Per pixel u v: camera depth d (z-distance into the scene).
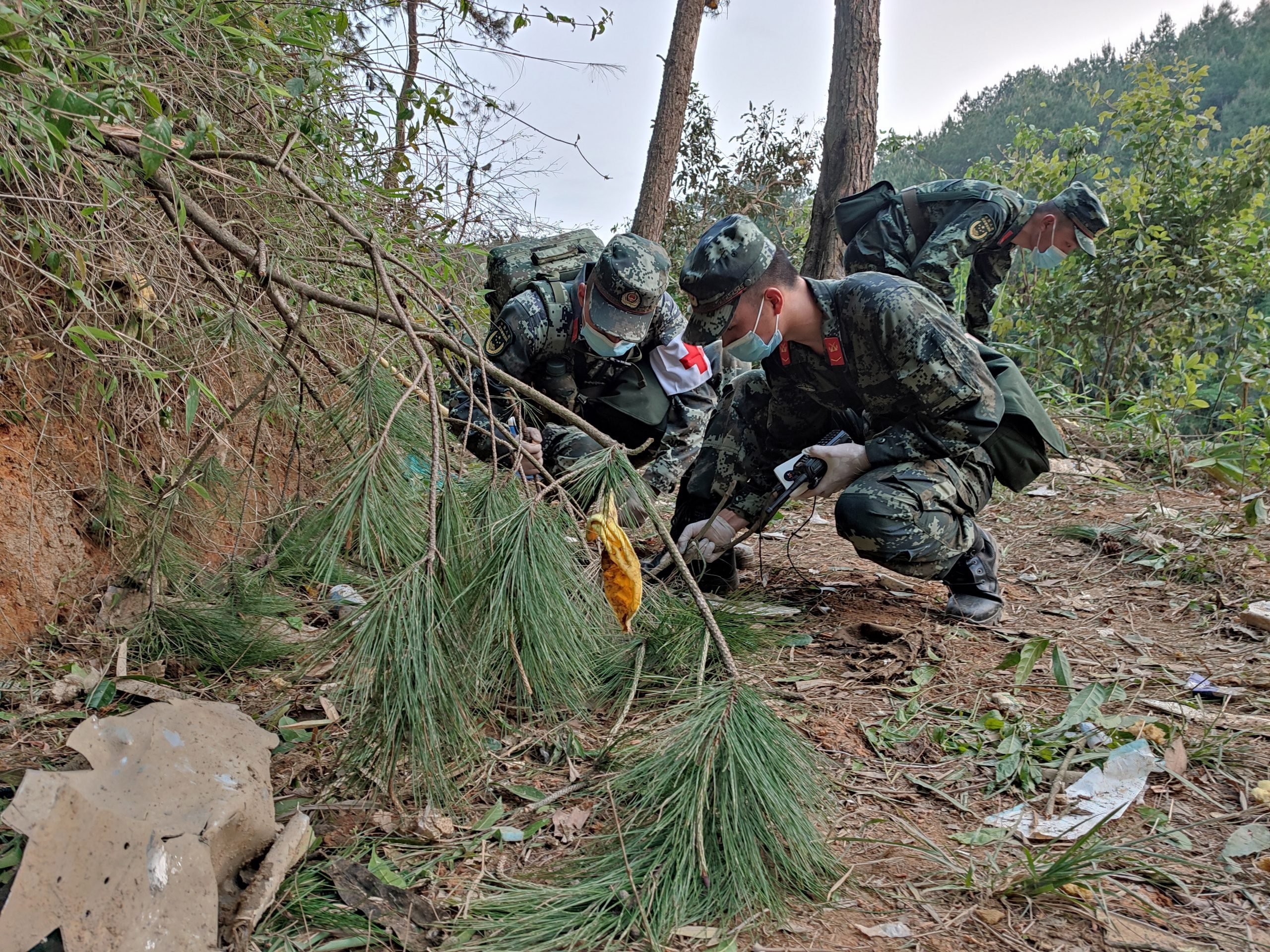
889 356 2.47
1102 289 6.95
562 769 1.88
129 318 2.17
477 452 3.04
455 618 1.73
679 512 3.12
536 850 1.59
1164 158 7.05
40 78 1.54
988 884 1.52
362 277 2.97
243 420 2.87
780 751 1.63
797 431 2.92
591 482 1.97
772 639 2.57
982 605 2.79
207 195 2.52
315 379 2.71
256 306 2.43
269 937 1.30
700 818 1.47
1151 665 2.44
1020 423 2.77
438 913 1.41
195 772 1.36
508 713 2.09
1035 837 1.64
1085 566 3.42
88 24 1.97
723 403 3.04
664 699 2.17
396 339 1.91
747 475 2.96
